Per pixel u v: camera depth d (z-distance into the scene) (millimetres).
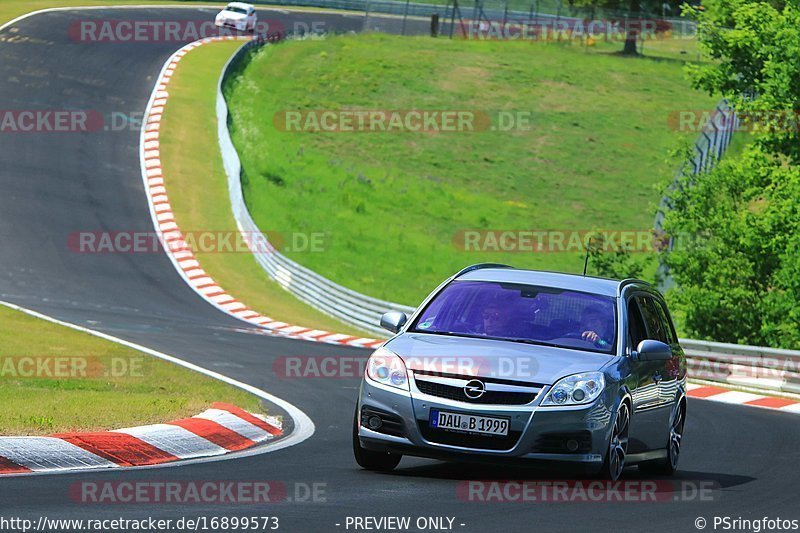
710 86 115688
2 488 27125
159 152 162375
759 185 106125
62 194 139625
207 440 38219
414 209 171750
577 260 156375
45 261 114938
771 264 102562
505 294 35250
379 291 135250
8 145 154125
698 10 118188
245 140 183875
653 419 36062
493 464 31047
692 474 39062
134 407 42719
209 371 63094
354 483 30719
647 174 196500
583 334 33812
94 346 69438
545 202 181250
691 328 104000
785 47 106688
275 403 51688
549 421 30781
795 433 53906
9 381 50906
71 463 32125
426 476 32969
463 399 31141
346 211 166000
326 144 196000
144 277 115062
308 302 115250
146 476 30250
